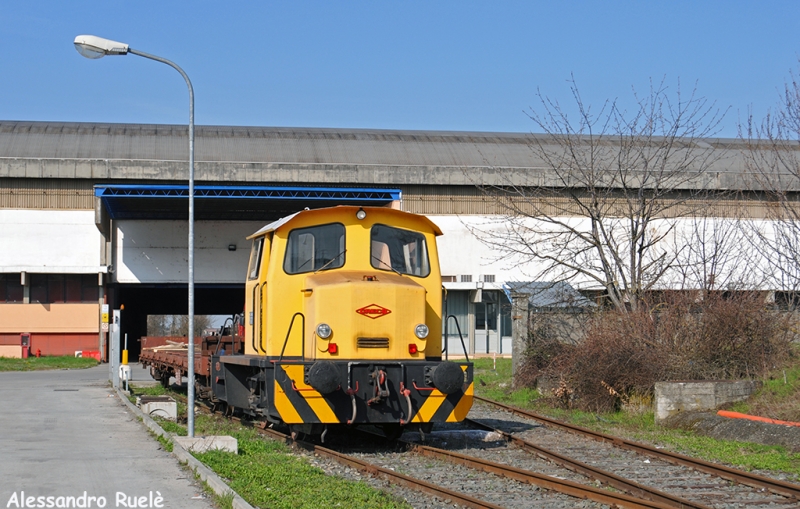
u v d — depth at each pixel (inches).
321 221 532.1
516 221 1408.7
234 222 1691.7
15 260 1566.2
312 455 489.4
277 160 1652.3
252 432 584.4
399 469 445.7
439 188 1640.0
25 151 1612.9
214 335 755.4
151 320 4864.7
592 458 487.2
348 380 480.7
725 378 729.0
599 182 1040.2
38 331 1619.1
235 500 328.8
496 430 588.1
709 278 848.3
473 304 1665.8
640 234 901.8
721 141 1768.0
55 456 459.5
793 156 1011.9
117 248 1640.0
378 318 500.4
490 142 1796.3
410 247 546.3
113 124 1812.3
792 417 576.1
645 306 838.5
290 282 524.1
